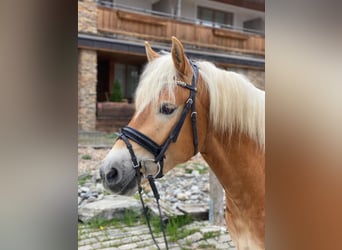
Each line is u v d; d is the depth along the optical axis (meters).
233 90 1.12
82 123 3.51
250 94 1.14
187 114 1.06
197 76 1.10
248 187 1.18
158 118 1.04
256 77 3.77
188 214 2.20
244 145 1.15
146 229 2.03
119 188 1.05
